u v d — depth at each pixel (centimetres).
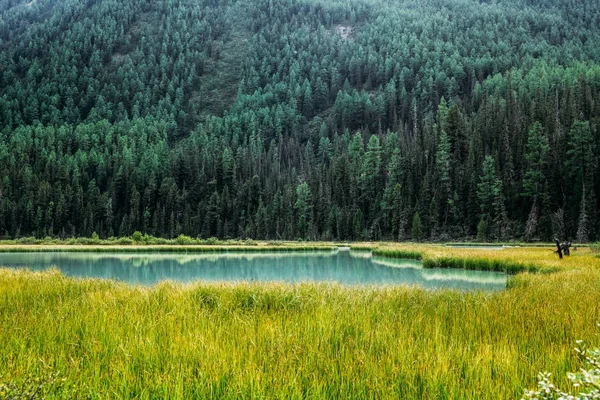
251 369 542
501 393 479
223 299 1130
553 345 684
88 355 633
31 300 1164
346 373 553
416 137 11562
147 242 7850
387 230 9144
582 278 1730
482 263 3152
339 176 10981
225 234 10444
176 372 545
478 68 18062
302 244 7731
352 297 1238
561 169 7750
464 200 8456
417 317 941
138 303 1068
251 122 17912
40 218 9750
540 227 7200
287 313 974
